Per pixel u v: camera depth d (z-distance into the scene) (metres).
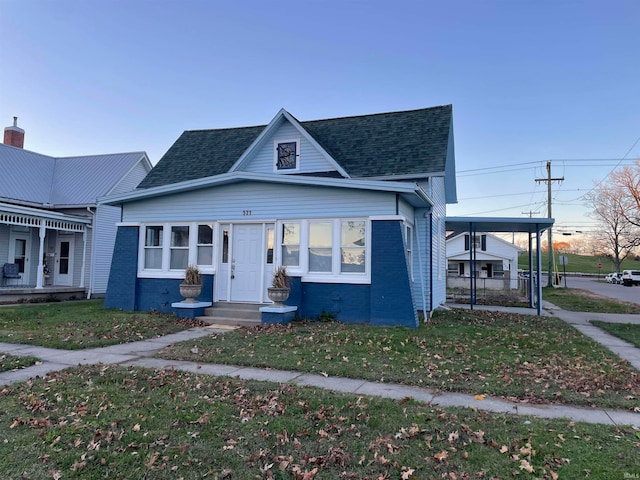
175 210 12.97
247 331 9.68
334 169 13.45
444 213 17.50
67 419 4.37
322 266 11.45
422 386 5.63
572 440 3.93
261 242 12.13
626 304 20.14
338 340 8.57
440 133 13.89
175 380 5.78
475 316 13.62
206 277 12.33
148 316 11.73
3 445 3.79
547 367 6.74
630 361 7.45
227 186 12.48
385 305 10.60
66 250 19.00
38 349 7.77
